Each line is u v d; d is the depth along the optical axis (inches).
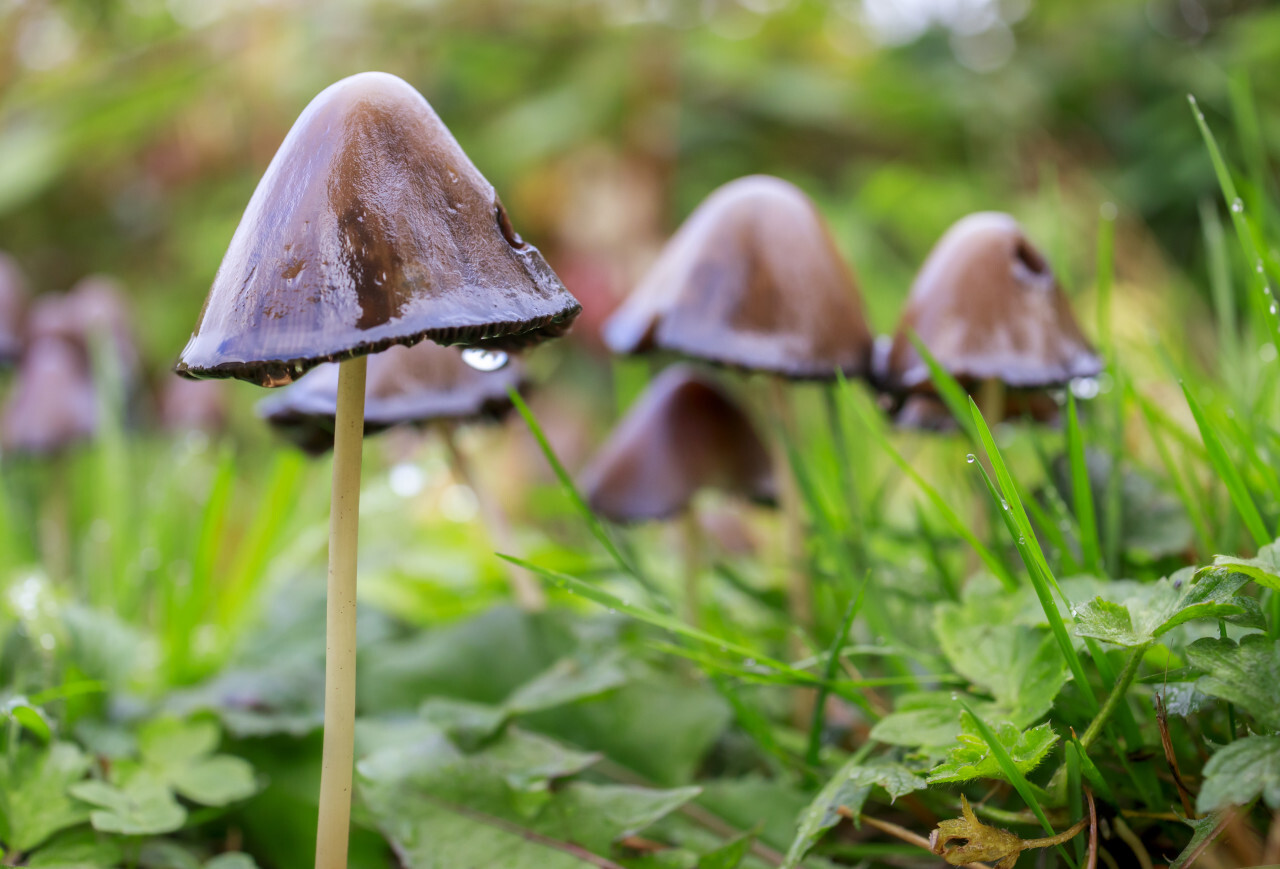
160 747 9.8
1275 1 27.5
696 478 11.8
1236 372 10.8
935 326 10.2
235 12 26.3
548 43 27.5
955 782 8.5
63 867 8.9
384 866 9.7
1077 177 25.1
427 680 10.9
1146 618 8.3
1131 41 27.5
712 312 10.4
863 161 29.6
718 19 29.2
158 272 31.2
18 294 16.9
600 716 10.5
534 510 18.3
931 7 31.0
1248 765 7.6
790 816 9.7
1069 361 10.0
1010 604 9.2
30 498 17.5
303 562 14.6
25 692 10.0
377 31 25.3
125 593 13.1
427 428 11.7
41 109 26.1
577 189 27.6
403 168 8.2
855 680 9.9
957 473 12.4
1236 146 23.4
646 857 9.1
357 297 8.0
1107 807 8.8
